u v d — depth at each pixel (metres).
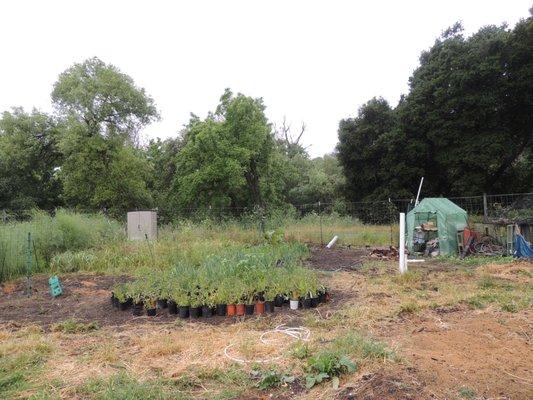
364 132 26.48
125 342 4.94
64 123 24.28
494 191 23.92
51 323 5.91
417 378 3.51
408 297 6.66
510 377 3.58
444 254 11.70
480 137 21.86
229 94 27.22
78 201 26.28
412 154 24.06
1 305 7.07
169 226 15.99
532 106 21.61
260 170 28.69
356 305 6.23
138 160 25.75
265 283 6.35
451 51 22.58
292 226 17.03
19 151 24.16
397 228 17.58
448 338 4.56
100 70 25.00
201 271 6.96
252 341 4.76
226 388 3.65
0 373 4.06
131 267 10.38
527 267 9.27
